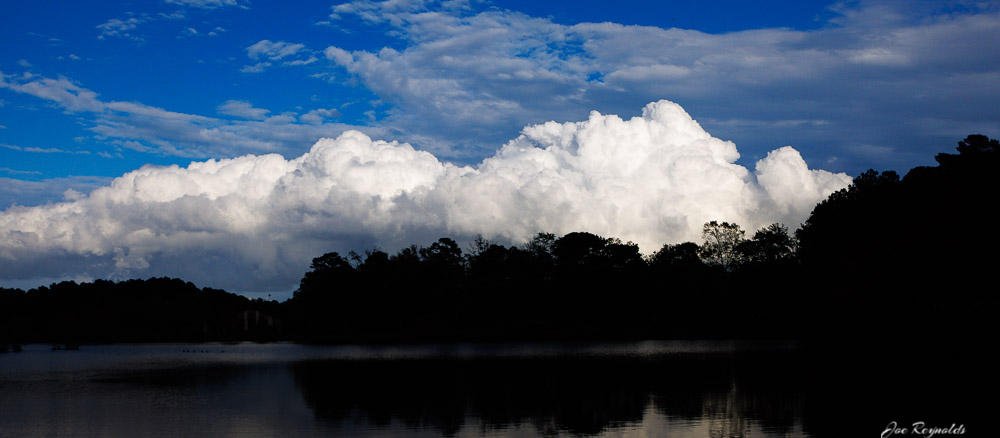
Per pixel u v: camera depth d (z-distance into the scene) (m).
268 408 48.75
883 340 97.50
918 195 99.38
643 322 181.75
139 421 43.53
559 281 183.00
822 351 95.06
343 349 141.75
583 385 60.88
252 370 83.50
